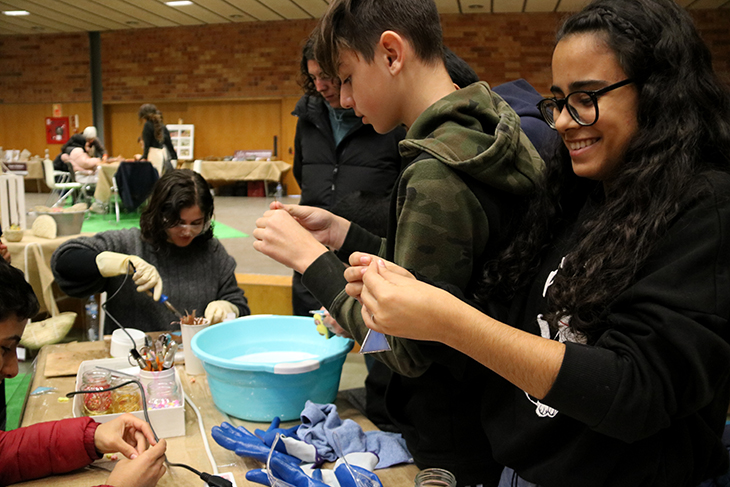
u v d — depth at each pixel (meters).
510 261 0.96
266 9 9.44
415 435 1.12
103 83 11.45
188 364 1.59
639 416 0.68
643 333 0.69
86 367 1.47
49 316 3.40
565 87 0.79
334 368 1.37
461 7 8.80
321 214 1.34
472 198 0.91
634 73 0.75
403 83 1.00
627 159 0.78
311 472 1.08
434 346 0.90
